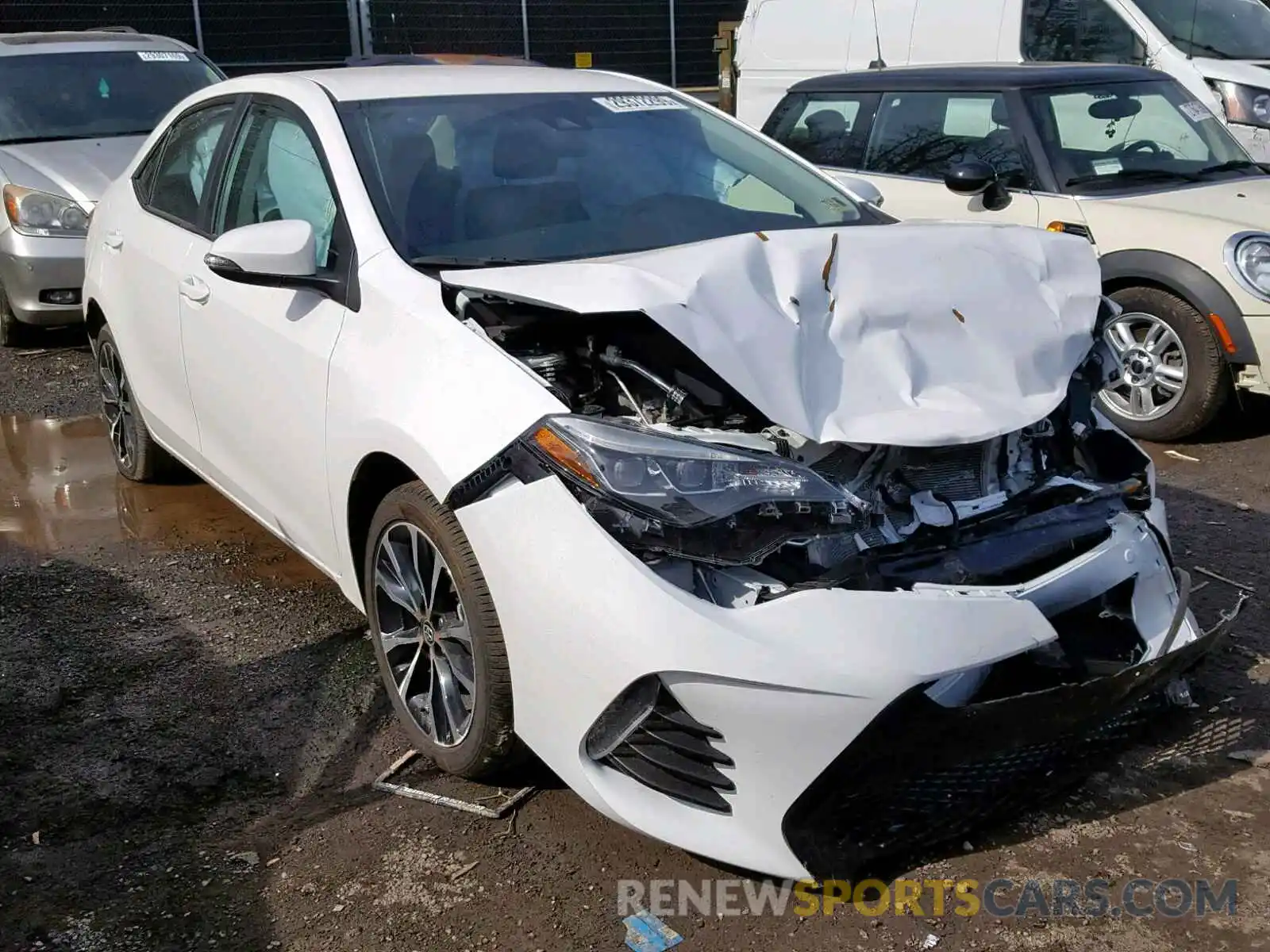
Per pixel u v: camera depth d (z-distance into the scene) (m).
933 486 2.91
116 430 5.49
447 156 3.71
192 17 14.55
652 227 3.67
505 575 2.74
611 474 2.62
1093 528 3.01
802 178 4.21
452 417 2.90
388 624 3.40
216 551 4.79
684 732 2.64
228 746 3.43
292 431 3.59
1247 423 6.34
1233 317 5.69
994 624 2.62
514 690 2.82
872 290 2.98
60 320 7.53
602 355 2.92
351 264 3.43
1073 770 3.02
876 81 7.41
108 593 4.42
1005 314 3.08
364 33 15.48
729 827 2.63
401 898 2.80
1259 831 3.00
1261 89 8.02
